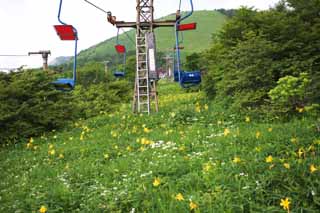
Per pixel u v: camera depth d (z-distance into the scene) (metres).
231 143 8.07
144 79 15.38
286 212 4.73
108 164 8.27
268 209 4.80
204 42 129.62
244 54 11.86
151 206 5.55
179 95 23.64
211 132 9.73
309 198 5.00
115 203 5.76
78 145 10.69
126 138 10.77
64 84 12.48
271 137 8.06
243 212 4.94
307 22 12.57
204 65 17.77
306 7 12.98
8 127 13.23
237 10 14.91
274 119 10.24
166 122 12.27
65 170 8.19
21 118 13.65
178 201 5.41
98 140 10.97
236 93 11.91
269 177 5.55
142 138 9.95
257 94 11.14
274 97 9.57
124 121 13.64
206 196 5.38
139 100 15.28
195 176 6.26
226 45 14.86
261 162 6.34
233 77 12.33
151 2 15.51
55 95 15.79
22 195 6.86
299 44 11.62
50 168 8.66
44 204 5.98
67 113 15.76
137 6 15.52
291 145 7.29
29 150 11.64
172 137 9.73
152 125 12.44
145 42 15.15
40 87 15.29
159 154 8.18
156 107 15.12
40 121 13.91
